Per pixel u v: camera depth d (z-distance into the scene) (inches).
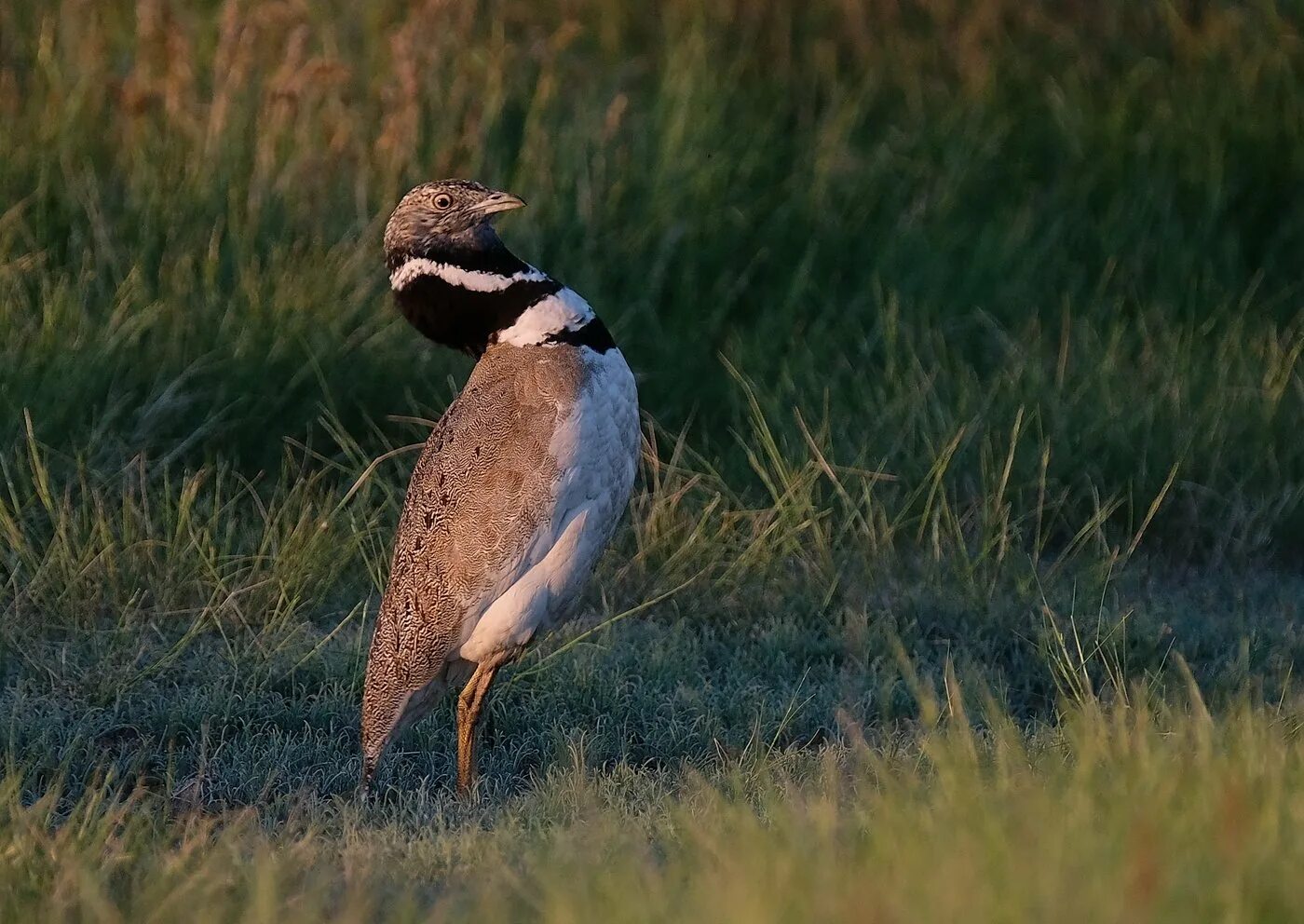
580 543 540.4
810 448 745.6
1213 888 317.4
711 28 1040.8
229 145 841.5
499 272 543.8
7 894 383.9
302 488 723.4
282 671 617.6
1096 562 714.2
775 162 944.3
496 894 367.6
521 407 531.5
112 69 900.0
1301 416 797.2
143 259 783.1
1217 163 948.6
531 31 994.1
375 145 860.0
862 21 1053.8
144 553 663.8
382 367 770.8
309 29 927.0
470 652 542.6
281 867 402.6
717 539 703.1
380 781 555.5
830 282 880.9
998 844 337.1
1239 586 724.0
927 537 735.7
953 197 932.0
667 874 362.9
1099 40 1058.7
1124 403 792.3
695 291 858.8
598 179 880.9
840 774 510.0
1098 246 923.4
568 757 556.7
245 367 744.3
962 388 783.1
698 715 582.9
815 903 315.9
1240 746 401.1
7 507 667.4
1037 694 629.6
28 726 561.9
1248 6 1056.2
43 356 716.7
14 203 800.3
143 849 435.5
